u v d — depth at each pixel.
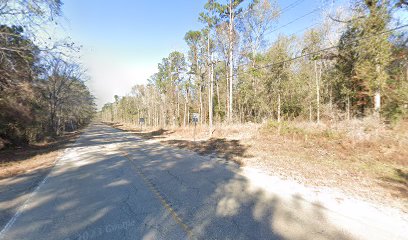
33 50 11.76
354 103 17.92
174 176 8.01
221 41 27.47
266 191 6.29
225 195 5.98
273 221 4.46
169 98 45.31
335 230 4.12
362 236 3.92
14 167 10.33
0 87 13.49
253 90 31.61
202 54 31.94
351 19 15.66
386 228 4.18
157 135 29.66
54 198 5.90
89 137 29.55
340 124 13.90
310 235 3.95
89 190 6.50
